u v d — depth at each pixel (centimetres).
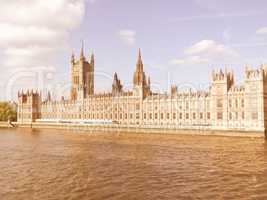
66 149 10662
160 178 6238
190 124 17375
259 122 14262
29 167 7419
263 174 6519
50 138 15075
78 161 8194
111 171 6906
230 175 6462
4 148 11025
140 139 14062
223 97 15700
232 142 12206
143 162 7969
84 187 5619
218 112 15912
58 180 6119
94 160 8325
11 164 7825
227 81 15712
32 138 15125
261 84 14262
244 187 5600
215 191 5369
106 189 5488
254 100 14488
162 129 17138
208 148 10462
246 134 14238
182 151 9806
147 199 4959
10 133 18850
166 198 5009
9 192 5334
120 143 12388
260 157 8506
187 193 5262
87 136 16225
